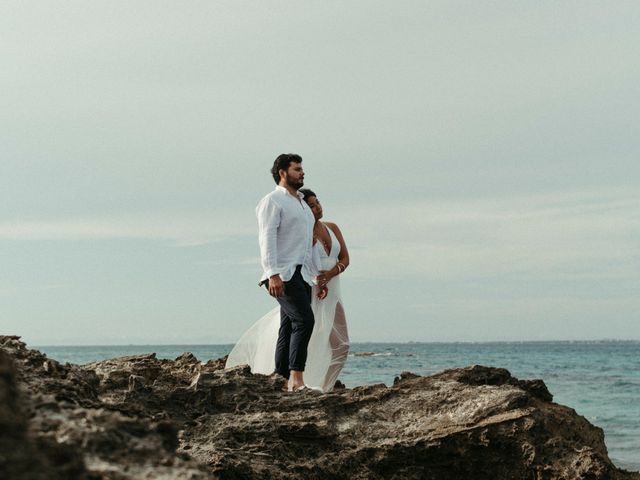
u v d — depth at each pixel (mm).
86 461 2869
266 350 9039
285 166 8570
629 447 17281
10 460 2184
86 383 5113
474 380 7922
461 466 7043
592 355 97375
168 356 113625
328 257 8961
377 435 7184
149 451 3068
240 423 7027
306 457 6871
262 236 8391
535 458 6910
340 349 8984
